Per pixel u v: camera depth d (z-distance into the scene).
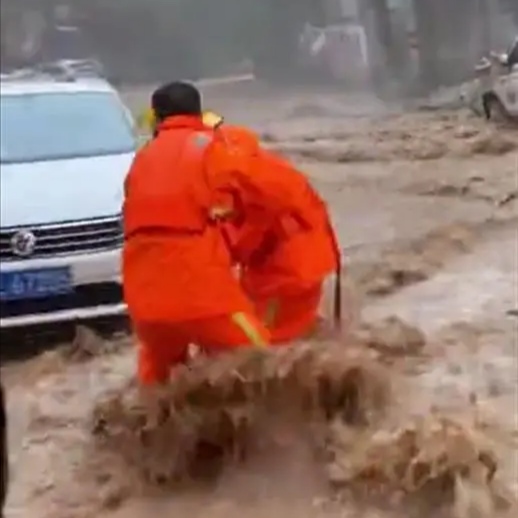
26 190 20.94
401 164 46.84
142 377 16.09
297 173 16.12
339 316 17.53
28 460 15.97
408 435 14.52
